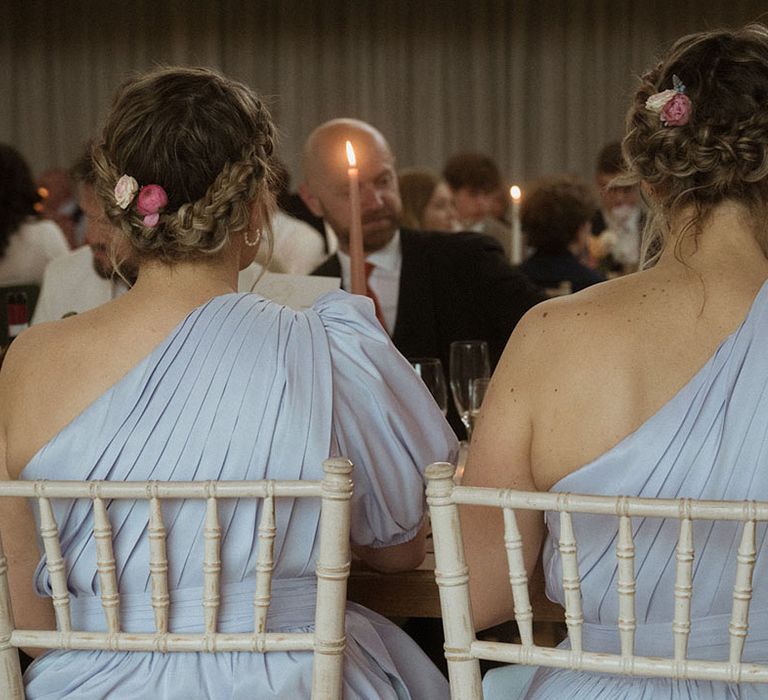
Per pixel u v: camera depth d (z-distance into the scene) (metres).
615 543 1.27
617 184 1.37
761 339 1.21
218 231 1.40
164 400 1.36
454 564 1.25
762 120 1.26
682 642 1.21
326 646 1.31
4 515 1.47
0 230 4.15
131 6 10.44
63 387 1.40
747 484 1.20
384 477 1.48
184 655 1.37
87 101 10.53
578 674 1.33
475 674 1.27
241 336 1.38
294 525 1.39
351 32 10.35
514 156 10.30
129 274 1.64
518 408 1.31
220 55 10.45
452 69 10.32
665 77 1.33
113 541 1.38
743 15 9.95
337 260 3.07
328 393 1.40
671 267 1.30
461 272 3.04
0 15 10.47
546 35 10.23
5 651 1.37
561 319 1.30
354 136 2.97
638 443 1.23
